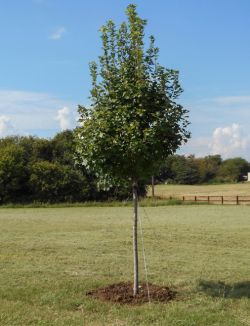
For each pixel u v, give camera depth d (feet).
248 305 28.07
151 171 30.25
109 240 62.59
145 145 28.32
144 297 29.58
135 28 29.71
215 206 155.94
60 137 201.67
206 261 45.34
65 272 39.29
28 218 108.99
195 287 33.14
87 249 53.83
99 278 36.55
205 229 77.00
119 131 29.01
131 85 29.12
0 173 179.01
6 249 53.62
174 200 173.68
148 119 29.50
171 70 30.07
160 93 29.91
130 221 96.58
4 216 117.60
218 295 30.68
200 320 24.90
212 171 409.49
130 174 30.27
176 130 29.99
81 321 25.11
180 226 82.94
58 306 28.19
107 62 30.12
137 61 29.71
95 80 30.14
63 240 62.75
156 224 87.76
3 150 185.16
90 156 29.53
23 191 185.06
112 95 29.60
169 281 35.40
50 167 183.62
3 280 35.86
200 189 299.38
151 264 43.45
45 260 45.62
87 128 29.43
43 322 25.02
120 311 26.76
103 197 184.96
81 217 111.45
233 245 57.82
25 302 29.35
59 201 183.32
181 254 50.16
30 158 192.44
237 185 356.38
